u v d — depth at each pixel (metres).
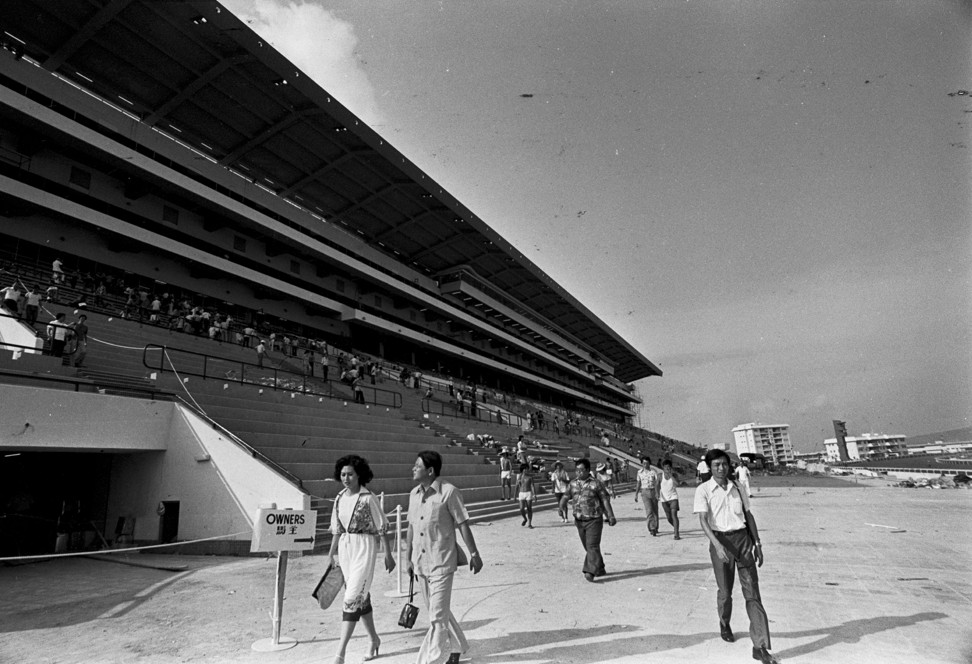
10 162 24.11
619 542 10.46
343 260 40.03
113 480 11.95
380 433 17.95
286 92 28.92
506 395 54.94
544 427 43.53
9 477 11.01
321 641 4.84
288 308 38.44
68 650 4.75
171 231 31.25
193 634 5.14
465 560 4.04
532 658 4.18
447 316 52.75
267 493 10.09
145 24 24.11
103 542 11.33
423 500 4.08
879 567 7.23
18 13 23.02
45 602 6.59
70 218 25.30
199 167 30.64
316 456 13.60
